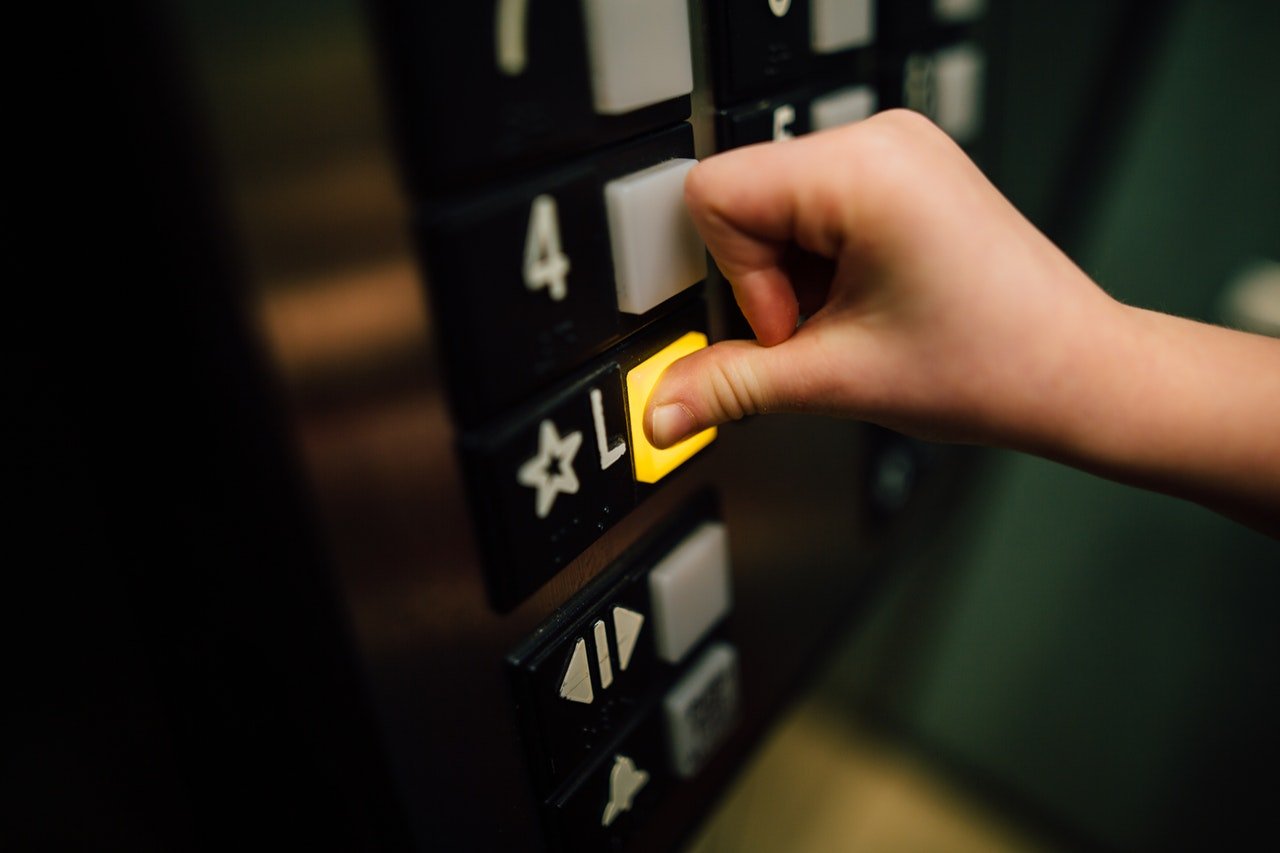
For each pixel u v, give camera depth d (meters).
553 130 0.20
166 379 0.18
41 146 0.17
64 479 0.20
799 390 0.24
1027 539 0.50
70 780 0.22
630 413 0.23
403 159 0.18
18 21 0.16
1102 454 0.24
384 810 0.21
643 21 0.21
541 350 0.21
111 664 0.22
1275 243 0.45
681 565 0.27
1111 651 0.48
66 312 0.18
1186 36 0.47
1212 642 0.45
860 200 0.22
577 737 0.25
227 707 0.22
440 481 0.20
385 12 0.17
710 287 0.26
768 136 0.25
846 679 0.45
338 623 0.19
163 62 0.15
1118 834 0.46
